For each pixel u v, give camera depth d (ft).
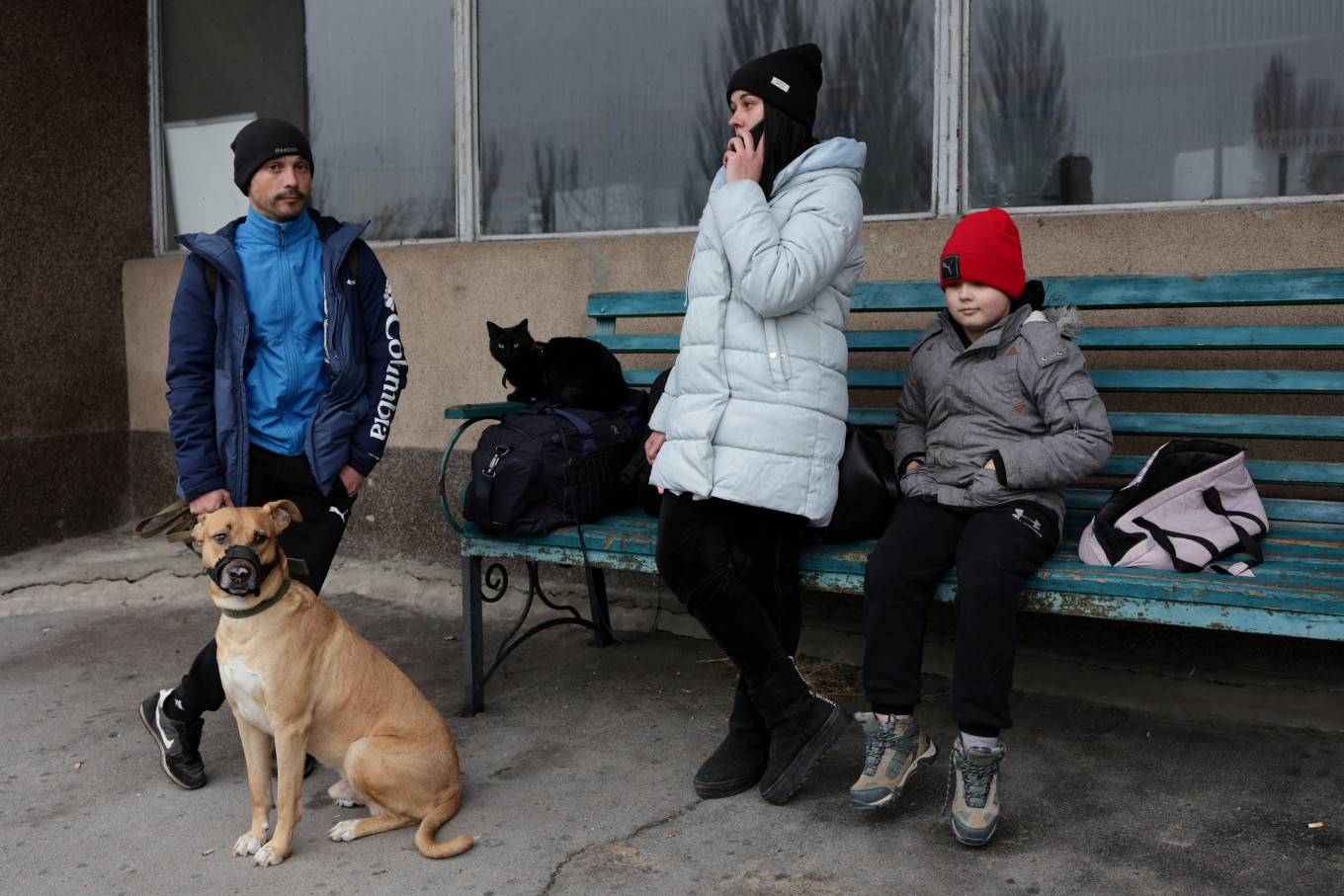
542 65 14.51
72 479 16.93
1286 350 10.14
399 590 14.84
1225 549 8.05
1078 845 7.55
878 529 8.82
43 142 16.26
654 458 9.02
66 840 8.04
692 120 13.61
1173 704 10.16
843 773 8.90
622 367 13.78
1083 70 11.39
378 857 7.63
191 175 17.67
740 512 7.98
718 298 7.79
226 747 9.76
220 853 7.78
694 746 9.55
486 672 10.68
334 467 8.81
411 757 7.73
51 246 16.47
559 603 14.01
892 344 10.65
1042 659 11.03
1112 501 8.54
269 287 8.70
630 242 13.53
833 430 7.97
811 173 7.90
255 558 7.33
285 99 16.66
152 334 17.30
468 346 14.75
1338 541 8.68
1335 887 6.88
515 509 9.75
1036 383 8.20
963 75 11.79
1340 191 10.47
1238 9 10.71
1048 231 11.04
